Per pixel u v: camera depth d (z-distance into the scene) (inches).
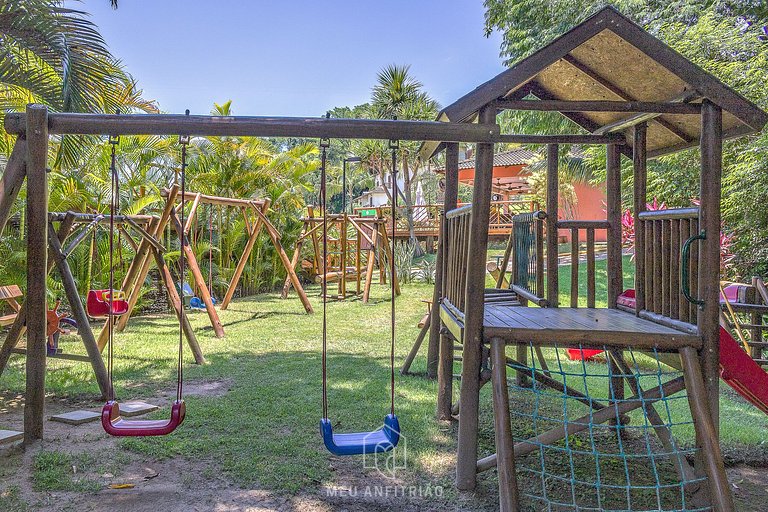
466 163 892.0
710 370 104.9
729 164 319.0
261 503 104.7
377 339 286.7
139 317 358.9
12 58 232.5
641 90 123.5
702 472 104.0
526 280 172.6
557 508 107.3
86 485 109.9
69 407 165.6
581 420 108.5
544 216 158.1
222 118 114.7
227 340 280.5
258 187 526.9
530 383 191.0
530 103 110.3
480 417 160.2
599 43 112.4
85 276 338.3
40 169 127.2
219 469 119.1
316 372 210.8
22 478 112.7
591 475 123.2
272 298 481.7
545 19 530.6
